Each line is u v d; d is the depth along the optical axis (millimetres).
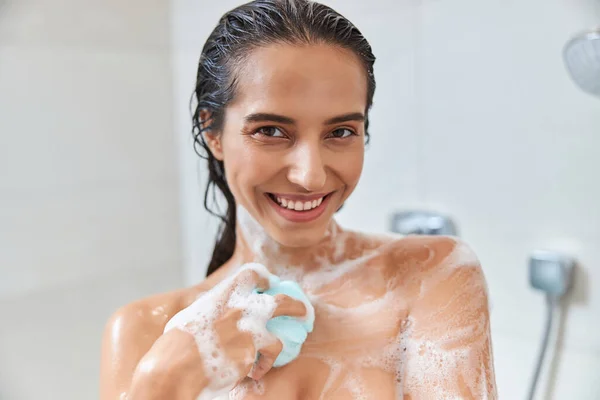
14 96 1238
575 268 887
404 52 1012
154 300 617
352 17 973
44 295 1311
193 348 481
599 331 868
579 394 885
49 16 1278
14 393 1264
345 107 503
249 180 530
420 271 615
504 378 964
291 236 549
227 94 540
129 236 1455
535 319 931
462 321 574
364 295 611
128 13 1408
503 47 921
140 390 468
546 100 890
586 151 863
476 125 962
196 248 1521
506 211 948
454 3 958
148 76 1461
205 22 1360
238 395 556
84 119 1352
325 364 573
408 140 1035
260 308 520
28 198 1273
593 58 740
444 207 1011
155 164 1496
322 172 495
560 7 860
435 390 549
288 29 500
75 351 1368
